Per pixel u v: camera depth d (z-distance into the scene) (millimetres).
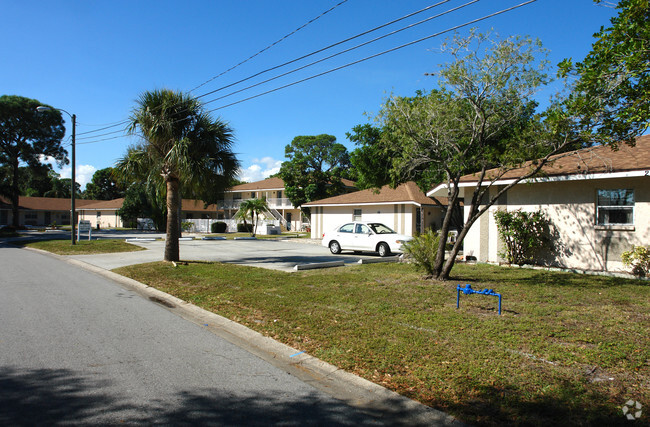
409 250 10492
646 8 5895
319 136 57031
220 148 14195
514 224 12266
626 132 7285
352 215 28406
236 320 7059
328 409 3947
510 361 4797
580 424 3436
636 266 10211
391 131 10688
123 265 14477
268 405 4008
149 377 4645
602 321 6277
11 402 3941
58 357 5211
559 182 11836
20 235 35406
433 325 6223
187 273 11969
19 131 41625
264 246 23078
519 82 8828
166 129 13086
